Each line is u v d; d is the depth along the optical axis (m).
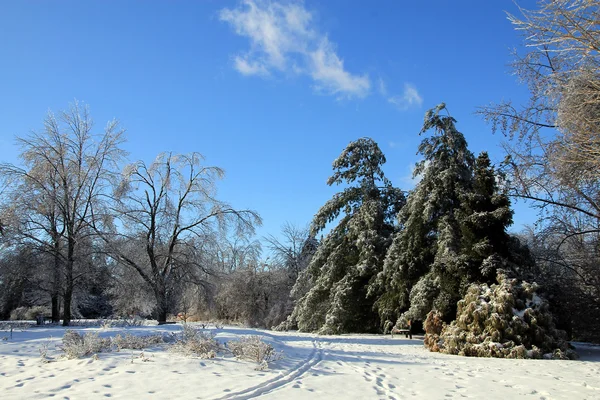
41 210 27.27
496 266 21.11
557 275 22.41
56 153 27.73
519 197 22.31
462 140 28.08
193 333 14.27
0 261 26.00
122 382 9.38
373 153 35.09
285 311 42.06
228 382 9.66
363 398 8.83
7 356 11.98
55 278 26.28
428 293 24.66
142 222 31.22
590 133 8.41
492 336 17.47
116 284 30.98
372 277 31.38
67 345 12.62
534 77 14.62
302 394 8.92
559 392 9.90
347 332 31.39
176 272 32.66
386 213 35.31
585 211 17.92
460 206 24.72
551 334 17.91
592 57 7.92
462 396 9.31
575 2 7.20
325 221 35.91
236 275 42.66
